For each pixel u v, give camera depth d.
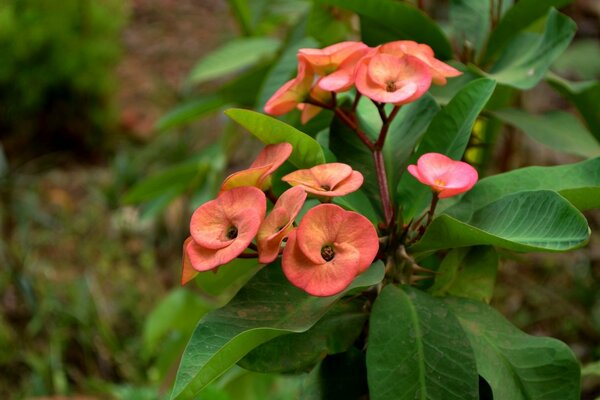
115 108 1.99
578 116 1.61
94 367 1.44
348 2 0.64
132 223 1.72
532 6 0.64
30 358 1.40
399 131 0.57
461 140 0.53
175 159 1.82
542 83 1.70
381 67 0.51
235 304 0.49
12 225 1.63
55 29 1.88
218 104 0.93
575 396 0.50
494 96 0.66
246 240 0.46
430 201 0.54
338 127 0.57
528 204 0.49
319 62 0.52
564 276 1.47
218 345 0.48
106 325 1.50
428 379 0.48
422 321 0.49
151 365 1.43
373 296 0.52
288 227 0.46
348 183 0.49
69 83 1.91
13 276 1.46
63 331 1.46
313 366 0.51
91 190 1.80
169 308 1.04
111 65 1.96
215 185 1.03
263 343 0.50
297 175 0.50
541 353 0.50
